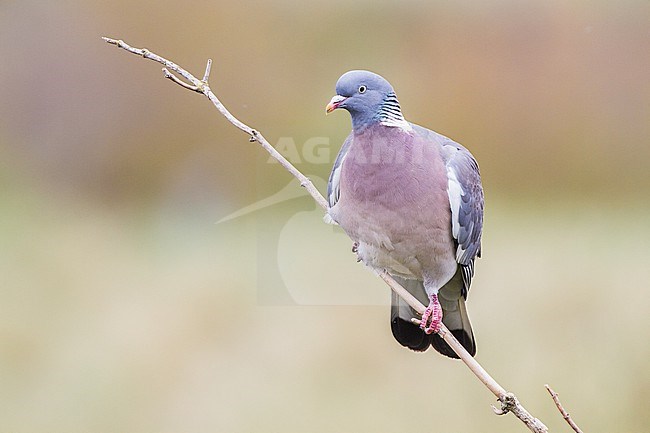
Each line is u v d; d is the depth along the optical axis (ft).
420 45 54.95
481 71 54.39
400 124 20.40
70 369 33.06
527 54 54.44
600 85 54.13
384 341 32.83
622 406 28.04
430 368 30.66
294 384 31.37
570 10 54.60
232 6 54.19
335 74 54.44
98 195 52.70
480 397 29.17
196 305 35.83
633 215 48.83
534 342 31.01
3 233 45.09
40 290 38.55
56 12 54.39
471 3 55.21
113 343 34.06
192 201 49.52
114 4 54.24
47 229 46.50
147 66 53.78
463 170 21.39
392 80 54.65
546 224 46.85
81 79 54.19
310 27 54.70
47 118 53.98
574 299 33.78
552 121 53.93
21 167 53.11
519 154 53.88
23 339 34.81
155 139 52.70
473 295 35.06
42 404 31.55
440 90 54.29
